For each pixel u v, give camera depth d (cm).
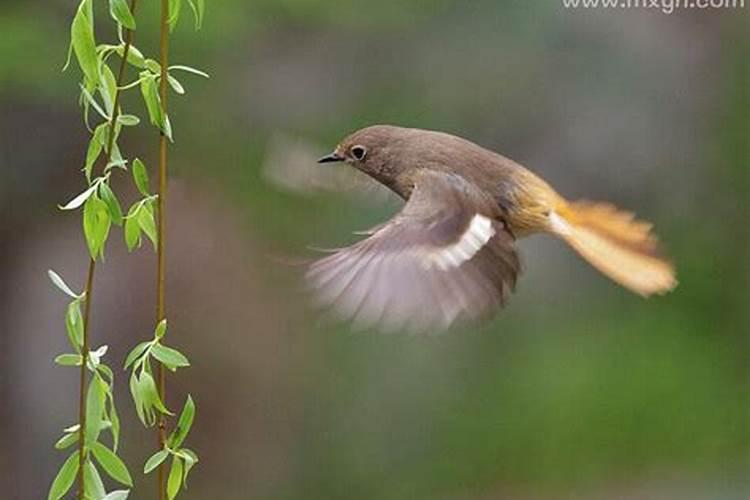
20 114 1409
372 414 1603
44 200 1440
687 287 1750
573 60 1569
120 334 1438
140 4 1280
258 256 1489
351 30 1487
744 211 1705
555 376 1689
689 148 1669
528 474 1652
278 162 671
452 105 1534
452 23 1527
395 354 1628
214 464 1523
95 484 519
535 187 606
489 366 1681
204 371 1494
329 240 1496
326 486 1567
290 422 1547
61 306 1458
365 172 642
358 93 1519
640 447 1691
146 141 1420
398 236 568
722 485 1678
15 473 1473
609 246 585
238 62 1455
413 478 1605
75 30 503
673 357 1720
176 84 511
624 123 1614
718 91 1670
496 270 571
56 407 1467
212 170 1471
